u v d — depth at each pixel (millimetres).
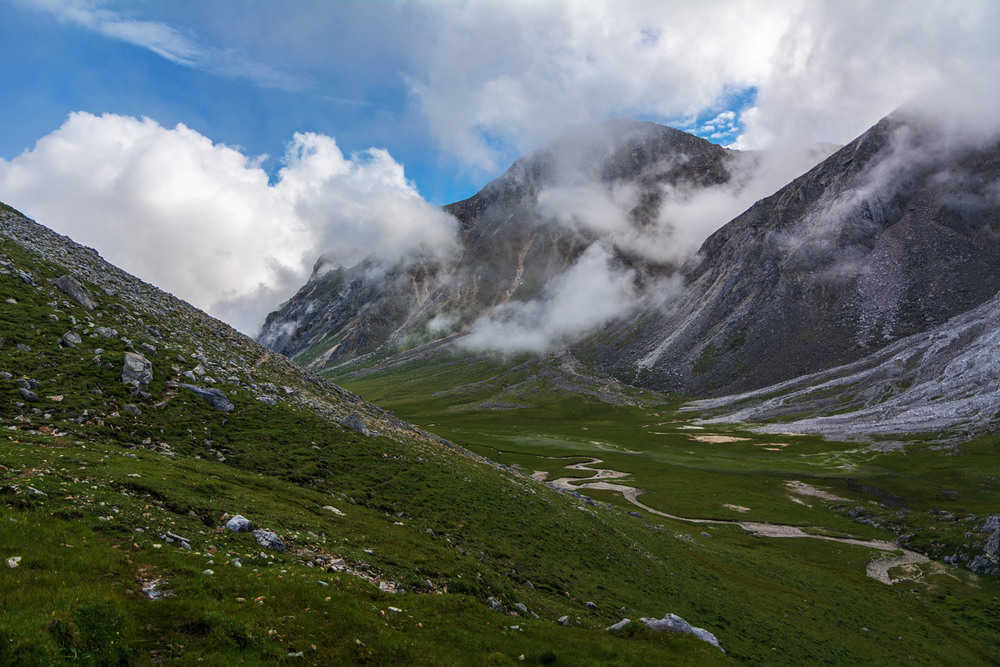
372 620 21922
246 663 16109
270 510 32906
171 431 41688
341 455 51344
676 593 50594
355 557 30797
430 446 70312
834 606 64875
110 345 48094
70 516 21797
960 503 116938
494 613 28281
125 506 24844
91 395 40188
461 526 46812
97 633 14609
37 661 12719
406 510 45906
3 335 41531
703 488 134250
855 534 106125
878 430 183750
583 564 49000
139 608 16750
